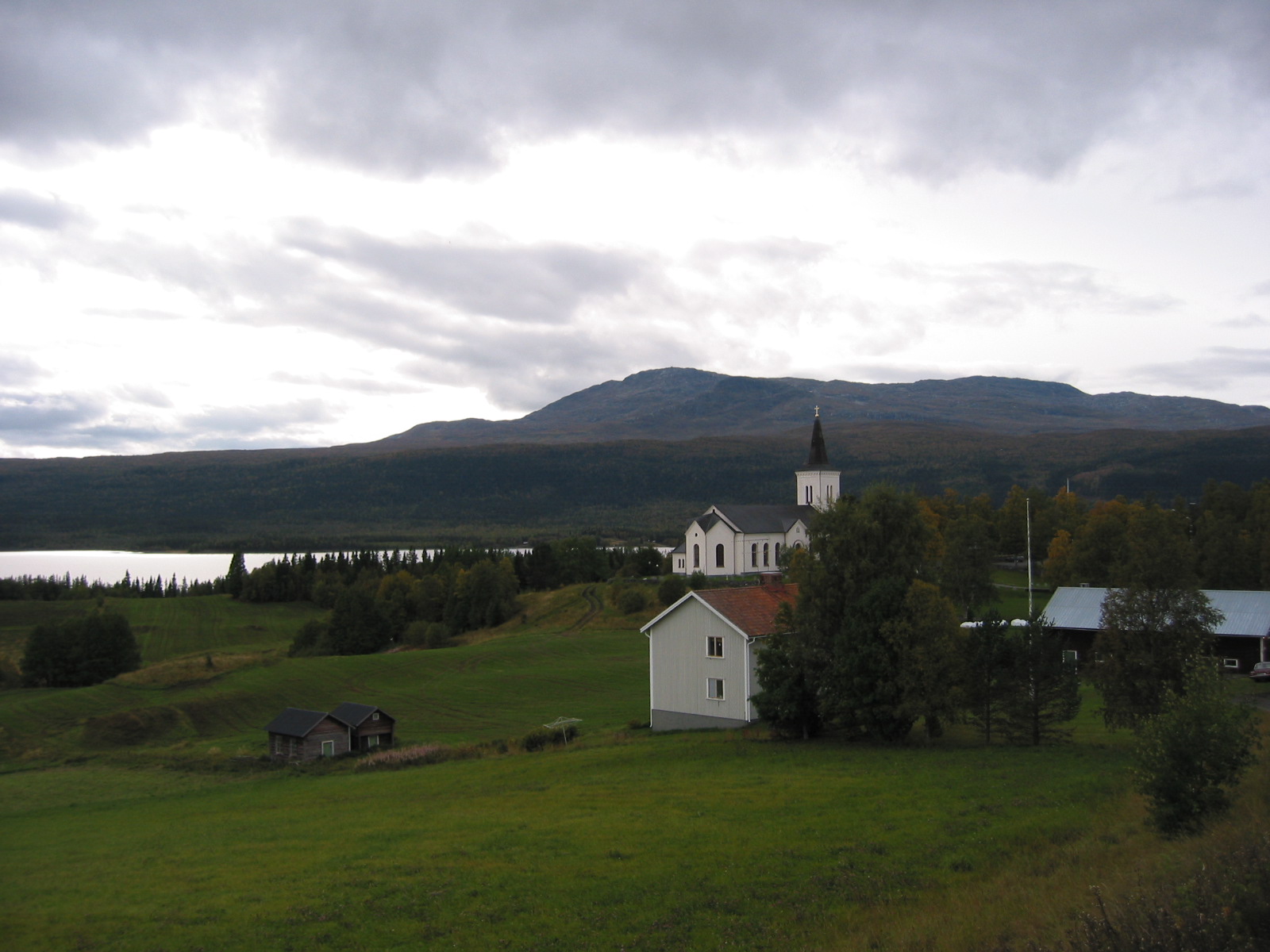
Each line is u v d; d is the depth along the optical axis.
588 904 21.42
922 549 45.34
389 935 20.33
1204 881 14.77
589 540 179.75
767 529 145.00
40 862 32.09
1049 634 42.38
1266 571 85.50
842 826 26.80
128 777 54.56
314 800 40.88
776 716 44.41
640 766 40.78
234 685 86.19
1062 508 132.62
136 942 21.09
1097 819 24.91
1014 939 15.58
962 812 27.47
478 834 29.02
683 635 53.62
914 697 39.84
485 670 91.50
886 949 16.67
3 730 72.69
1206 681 22.62
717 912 20.28
